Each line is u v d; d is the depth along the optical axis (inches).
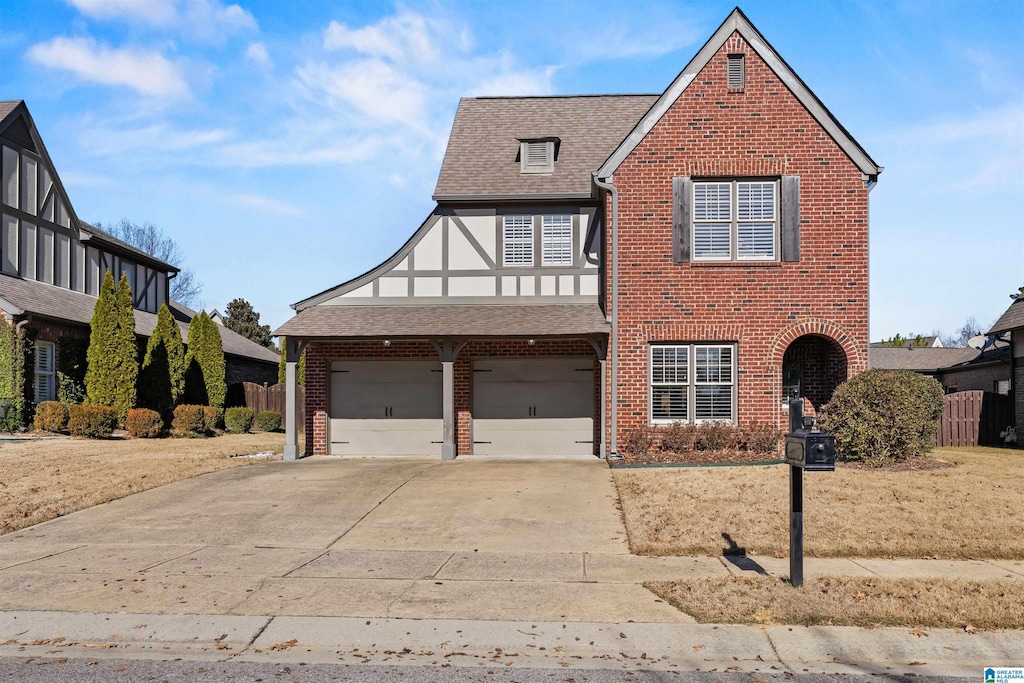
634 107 837.2
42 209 1013.8
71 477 554.9
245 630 269.7
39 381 901.8
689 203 662.5
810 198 656.4
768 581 314.2
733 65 663.1
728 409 662.5
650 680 226.7
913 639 255.9
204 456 705.0
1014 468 530.3
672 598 295.4
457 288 734.5
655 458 627.2
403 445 739.4
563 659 243.9
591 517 440.8
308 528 422.6
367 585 320.8
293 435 692.7
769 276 655.1
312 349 746.8
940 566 341.1
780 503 434.6
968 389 1107.3
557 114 832.3
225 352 1270.9
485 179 745.6
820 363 700.0
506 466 626.2
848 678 227.6
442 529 418.3
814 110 656.4
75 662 242.8
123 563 355.6
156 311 1295.5
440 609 290.4
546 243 731.4
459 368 728.3
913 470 522.0
